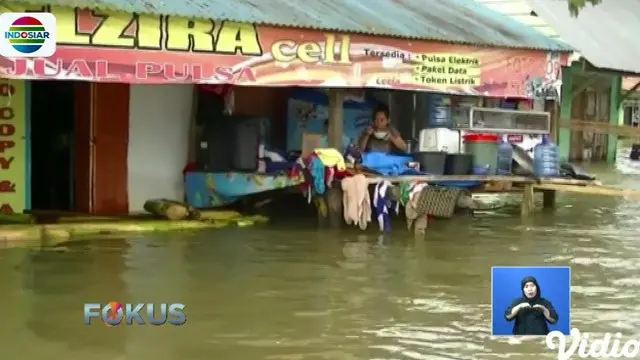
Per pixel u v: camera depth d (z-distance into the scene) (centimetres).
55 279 823
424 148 1350
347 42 1140
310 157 1158
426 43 1224
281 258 953
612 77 2442
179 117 1268
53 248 976
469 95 1320
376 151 1284
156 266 891
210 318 702
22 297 755
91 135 1184
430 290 814
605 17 2252
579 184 1398
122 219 1142
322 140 1289
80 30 937
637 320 722
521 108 1542
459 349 636
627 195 1313
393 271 898
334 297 780
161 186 1255
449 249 1036
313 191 1163
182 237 1072
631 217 1380
